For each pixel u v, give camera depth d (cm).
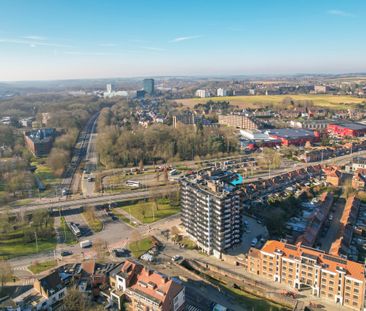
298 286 18912
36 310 16812
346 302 17500
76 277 18912
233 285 19650
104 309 16438
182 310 16950
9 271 19300
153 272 17300
